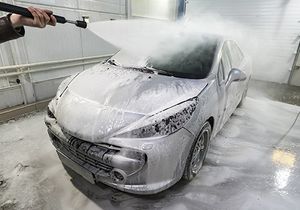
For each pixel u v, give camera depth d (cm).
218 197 193
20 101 338
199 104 181
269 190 206
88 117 163
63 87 218
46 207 175
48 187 196
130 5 521
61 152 181
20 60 323
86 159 164
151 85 191
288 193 204
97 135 153
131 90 183
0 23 88
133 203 182
